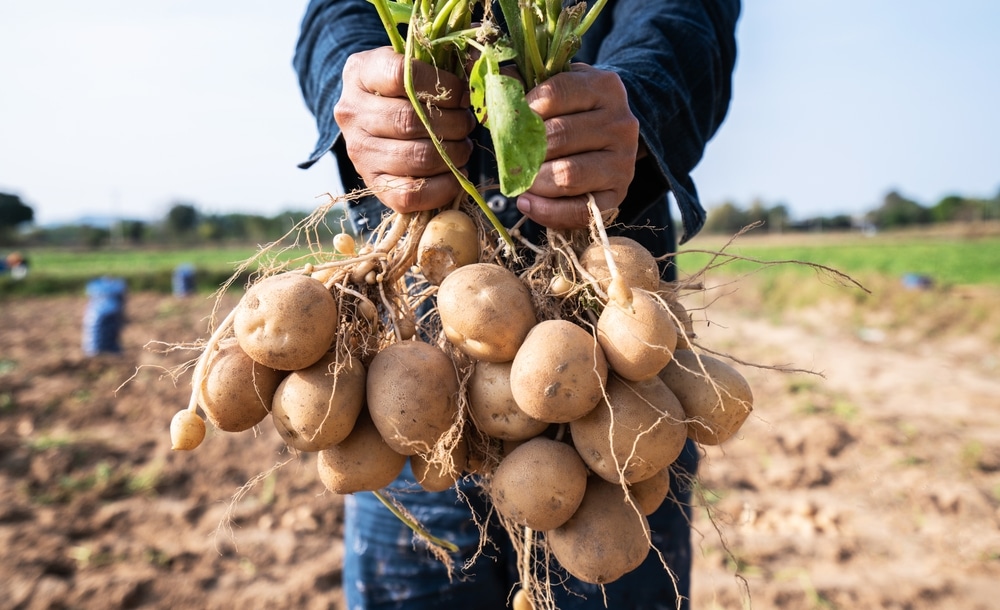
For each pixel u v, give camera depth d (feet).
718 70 2.25
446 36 1.73
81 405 8.34
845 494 5.84
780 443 6.92
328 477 1.75
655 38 2.14
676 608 2.31
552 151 1.66
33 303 25.73
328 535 5.23
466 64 1.79
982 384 10.20
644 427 1.58
